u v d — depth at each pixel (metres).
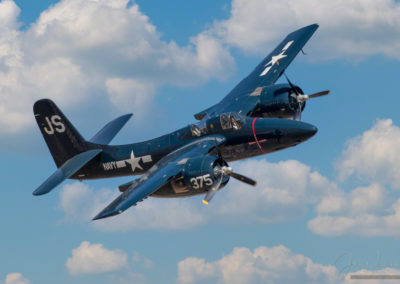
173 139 73.69
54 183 72.56
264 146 70.31
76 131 79.19
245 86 83.81
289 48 89.62
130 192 61.97
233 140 70.75
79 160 76.81
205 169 62.06
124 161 76.44
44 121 79.94
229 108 78.00
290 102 77.69
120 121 89.25
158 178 62.59
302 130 68.62
